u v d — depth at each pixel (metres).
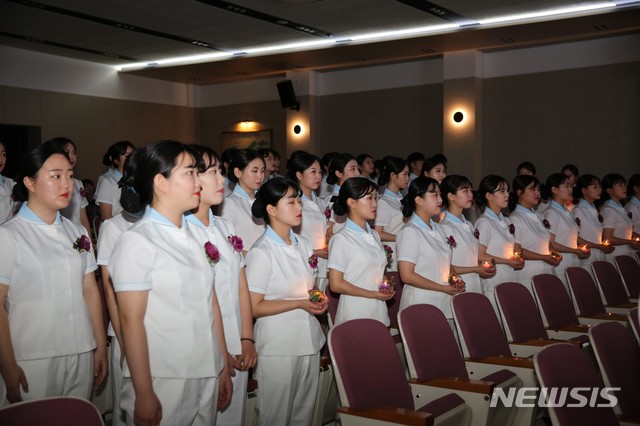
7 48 10.22
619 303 4.55
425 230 3.63
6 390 2.23
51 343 2.35
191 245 2.11
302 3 7.60
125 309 1.92
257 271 2.75
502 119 9.94
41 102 10.69
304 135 11.42
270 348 2.77
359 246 3.28
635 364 2.66
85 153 11.30
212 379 2.13
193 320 2.05
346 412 2.32
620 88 9.09
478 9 7.88
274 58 10.45
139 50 10.39
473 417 2.57
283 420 2.80
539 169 9.72
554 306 3.87
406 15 8.16
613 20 8.10
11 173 10.71
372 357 2.47
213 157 2.42
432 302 3.56
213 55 10.75
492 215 4.40
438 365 2.80
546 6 7.77
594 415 2.27
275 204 2.83
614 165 9.18
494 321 3.28
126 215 2.74
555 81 9.55
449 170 10.00
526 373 2.91
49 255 2.38
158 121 12.41
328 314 3.40
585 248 5.24
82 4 7.77
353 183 3.29
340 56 10.25
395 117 10.90
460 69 9.85
